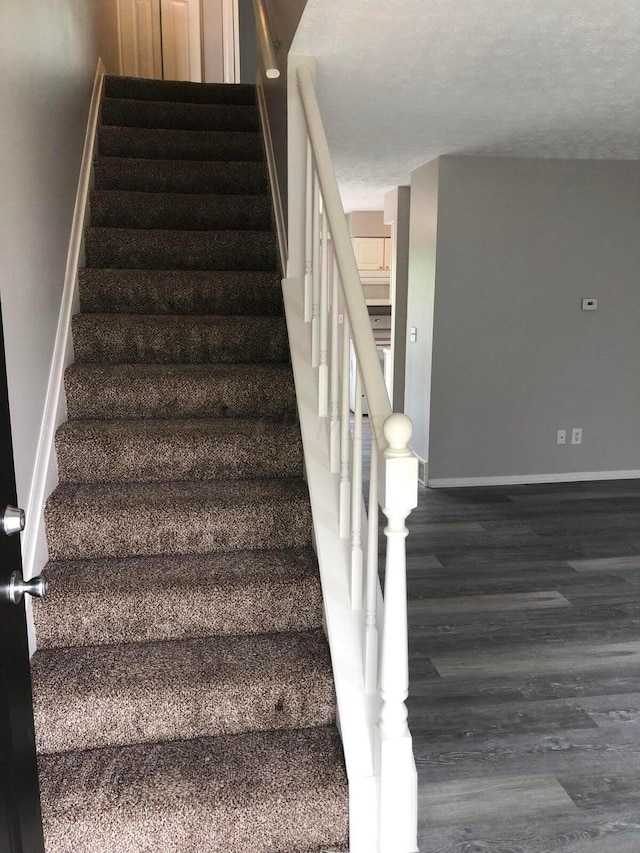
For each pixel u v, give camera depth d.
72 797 1.62
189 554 2.23
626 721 2.23
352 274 1.90
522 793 1.91
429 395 4.76
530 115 3.42
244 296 3.01
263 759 1.74
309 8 2.11
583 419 4.98
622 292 4.85
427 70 2.71
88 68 3.44
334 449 2.09
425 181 4.74
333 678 1.85
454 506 4.44
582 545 3.77
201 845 1.62
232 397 2.63
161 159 3.65
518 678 2.47
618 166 4.67
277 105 3.08
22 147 2.09
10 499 1.16
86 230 3.08
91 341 2.76
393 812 1.60
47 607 1.96
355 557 1.87
